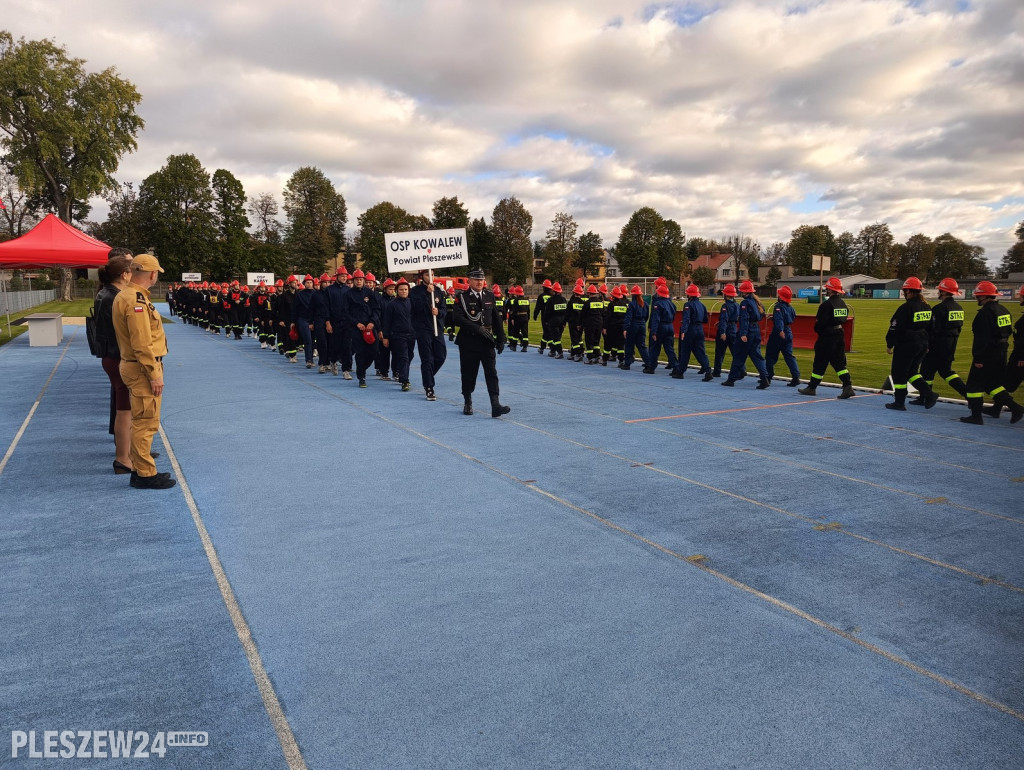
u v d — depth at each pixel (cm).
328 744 246
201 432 780
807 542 455
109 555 418
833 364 1092
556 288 1750
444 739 250
